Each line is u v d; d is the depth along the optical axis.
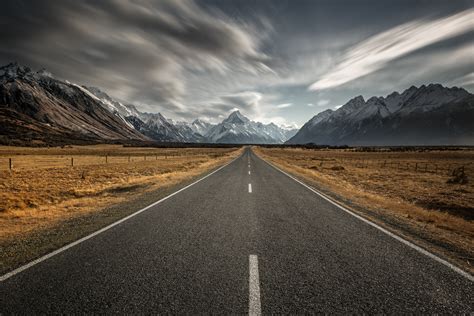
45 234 5.41
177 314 2.73
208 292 3.15
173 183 13.72
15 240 5.01
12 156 52.06
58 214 7.29
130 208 7.90
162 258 4.14
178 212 7.35
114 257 4.17
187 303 2.92
